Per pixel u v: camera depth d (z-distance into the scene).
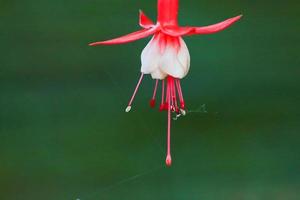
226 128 1.02
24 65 1.03
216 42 1.03
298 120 1.02
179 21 1.02
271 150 1.02
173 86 0.88
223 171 1.02
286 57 1.03
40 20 1.04
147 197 1.02
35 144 1.02
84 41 1.04
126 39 0.85
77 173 1.02
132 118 1.03
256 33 1.03
